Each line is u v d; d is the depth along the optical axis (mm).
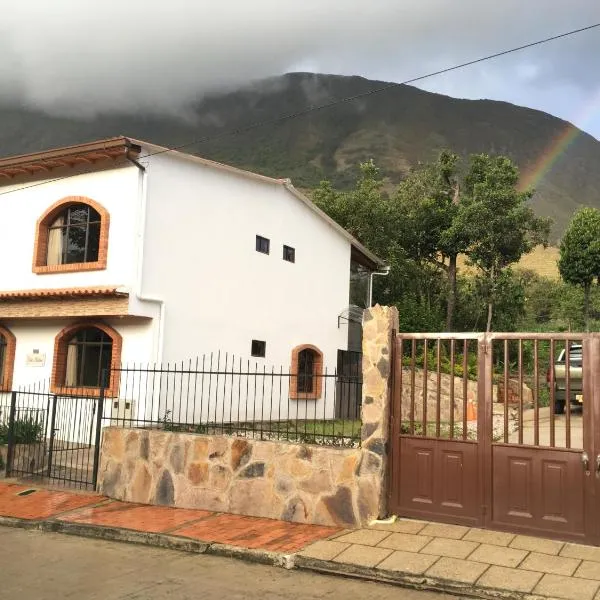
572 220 20078
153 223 14273
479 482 6941
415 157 186625
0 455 10703
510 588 5273
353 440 7840
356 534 6910
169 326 14398
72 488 9586
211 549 6707
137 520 7801
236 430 8617
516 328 29203
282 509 7738
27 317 14945
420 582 5570
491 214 26359
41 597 5203
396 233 28234
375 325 7594
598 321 31625
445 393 17469
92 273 14414
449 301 28641
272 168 168000
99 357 14656
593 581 5383
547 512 6551
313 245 19672
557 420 12805
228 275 16172
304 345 18641
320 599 5246
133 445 8977
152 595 5277
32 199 15750
